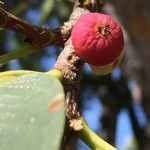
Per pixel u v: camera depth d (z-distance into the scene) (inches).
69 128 6.0
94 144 6.1
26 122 4.5
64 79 6.3
